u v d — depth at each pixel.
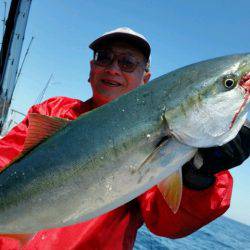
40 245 0.69
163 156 0.55
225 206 0.64
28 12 2.03
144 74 0.91
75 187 0.56
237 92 0.56
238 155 0.57
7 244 0.70
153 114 0.56
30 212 0.57
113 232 0.72
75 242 0.70
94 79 0.88
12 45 1.95
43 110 0.89
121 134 0.56
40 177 0.57
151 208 0.70
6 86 1.95
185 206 0.63
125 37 0.85
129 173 0.55
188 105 0.56
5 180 0.59
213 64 0.58
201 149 0.58
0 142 0.82
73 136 0.58
